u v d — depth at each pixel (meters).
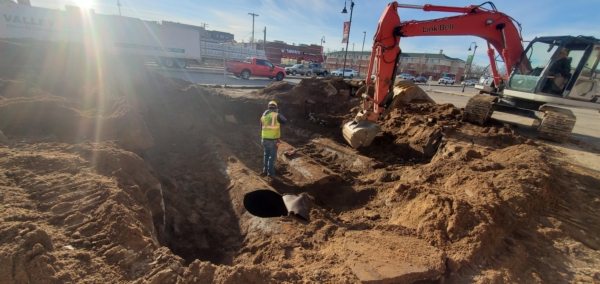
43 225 2.66
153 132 7.30
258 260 3.49
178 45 23.19
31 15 17.88
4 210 2.65
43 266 2.17
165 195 4.91
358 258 3.06
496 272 2.92
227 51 29.14
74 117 4.96
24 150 3.91
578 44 7.44
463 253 3.12
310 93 12.02
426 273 2.87
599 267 3.17
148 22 21.47
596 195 4.82
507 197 4.11
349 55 79.62
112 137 4.81
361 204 5.20
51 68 6.66
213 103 9.70
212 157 6.58
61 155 3.89
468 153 5.91
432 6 6.97
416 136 7.81
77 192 3.21
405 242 3.35
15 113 4.59
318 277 2.77
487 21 7.62
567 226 3.87
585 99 7.63
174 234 4.20
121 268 2.51
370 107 6.87
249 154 7.38
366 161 6.62
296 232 3.92
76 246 2.55
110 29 20.20
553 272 3.09
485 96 8.68
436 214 3.68
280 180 5.71
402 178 5.54
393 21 6.51
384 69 6.64
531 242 3.51
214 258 3.82
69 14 18.75
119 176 3.80
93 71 7.49
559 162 6.23
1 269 2.04
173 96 8.93
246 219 4.42
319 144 8.05
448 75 65.38
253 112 10.19
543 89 8.02
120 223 2.84
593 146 7.79
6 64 6.27
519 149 6.12
